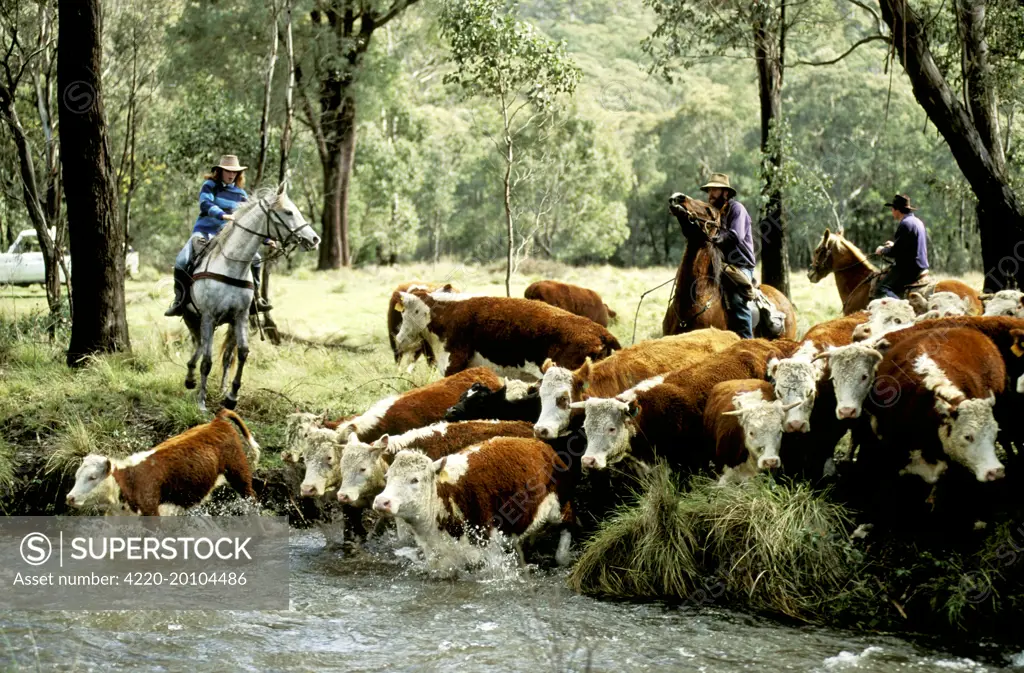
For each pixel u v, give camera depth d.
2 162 18.73
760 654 6.91
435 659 6.88
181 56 28.86
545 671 6.66
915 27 12.88
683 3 18.77
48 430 11.62
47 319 16.52
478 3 18.31
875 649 6.96
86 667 6.72
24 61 16.73
